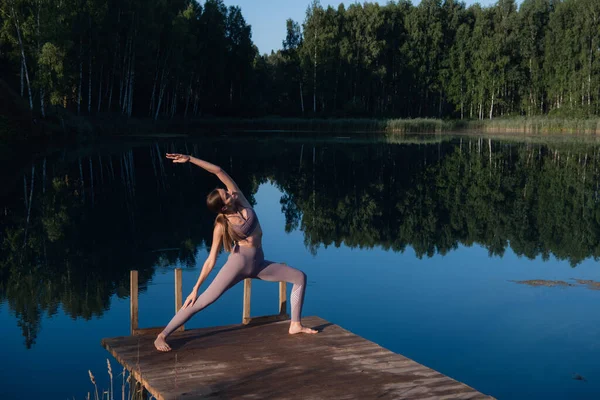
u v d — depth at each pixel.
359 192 20.89
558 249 12.41
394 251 12.21
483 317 7.97
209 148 37.16
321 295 9.03
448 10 72.69
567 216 16.36
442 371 6.24
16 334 7.28
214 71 59.38
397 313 8.16
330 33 66.31
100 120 44.72
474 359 6.55
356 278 10.05
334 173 26.30
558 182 23.66
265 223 15.19
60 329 7.46
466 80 68.88
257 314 8.07
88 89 46.00
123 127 46.28
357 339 5.63
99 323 7.69
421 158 33.41
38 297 8.77
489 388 5.82
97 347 6.86
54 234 13.12
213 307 8.40
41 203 16.94
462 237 13.66
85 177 22.72
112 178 22.78
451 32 72.06
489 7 71.06
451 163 30.94
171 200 17.98
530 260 11.46
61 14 37.25
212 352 5.25
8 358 6.51
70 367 6.28
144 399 5.19
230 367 4.90
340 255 11.81
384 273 10.41
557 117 60.66
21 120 34.84
